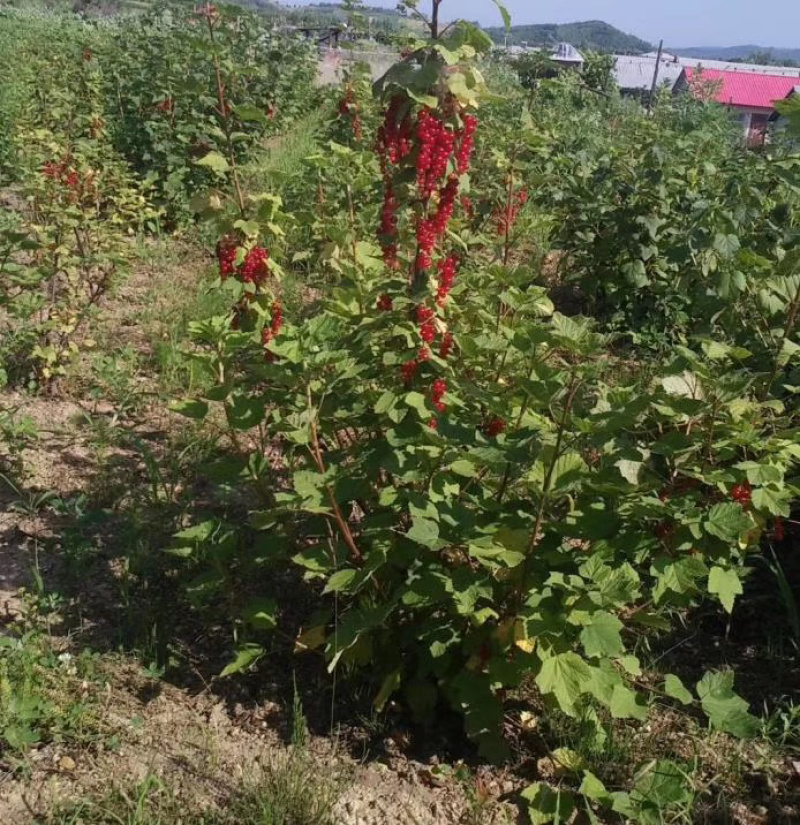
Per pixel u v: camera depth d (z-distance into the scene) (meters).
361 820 2.85
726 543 2.99
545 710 3.27
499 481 3.17
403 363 3.14
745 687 3.53
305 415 2.94
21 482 4.51
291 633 3.62
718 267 5.58
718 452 3.18
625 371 6.14
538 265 8.09
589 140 9.88
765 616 3.89
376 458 3.07
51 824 2.71
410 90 3.03
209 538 3.28
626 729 3.21
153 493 4.34
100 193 7.36
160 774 2.94
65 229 5.98
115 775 2.91
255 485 3.41
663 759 3.05
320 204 7.47
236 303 3.91
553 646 2.78
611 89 20.16
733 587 2.95
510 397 3.30
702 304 4.97
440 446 2.88
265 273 3.79
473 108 3.21
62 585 3.82
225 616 3.71
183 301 6.85
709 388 3.02
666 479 3.26
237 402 3.14
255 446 4.98
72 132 9.38
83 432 5.07
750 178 6.78
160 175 9.16
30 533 4.16
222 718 3.22
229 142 3.91
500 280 3.60
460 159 3.26
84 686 3.26
